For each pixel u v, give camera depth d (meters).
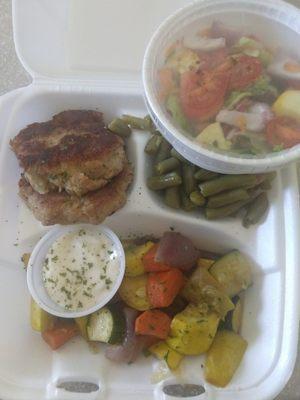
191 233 0.24
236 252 0.23
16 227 0.23
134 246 0.23
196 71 0.20
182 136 0.19
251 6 0.21
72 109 0.25
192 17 0.21
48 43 0.25
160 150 0.23
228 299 0.22
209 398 0.20
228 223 0.23
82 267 0.22
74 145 0.22
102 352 0.22
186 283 0.22
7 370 0.20
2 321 0.21
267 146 0.19
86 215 0.22
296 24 0.21
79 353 0.22
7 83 0.26
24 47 0.24
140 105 0.25
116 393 0.20
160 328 0.21
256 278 0.23
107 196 0.22
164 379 0.20
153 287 0.22
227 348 0.21
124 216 0.23
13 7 0.24
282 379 0.19
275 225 0.22
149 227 0.24
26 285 0.23
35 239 0.23
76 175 0.22
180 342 0.21
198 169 0.22
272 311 0.21
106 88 0.24
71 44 0.25
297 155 0.19
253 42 0.21
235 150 0.19
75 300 0.22
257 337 0.21
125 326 0.21
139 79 0.24
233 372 0.21
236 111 0.19
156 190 0.23
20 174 0.24
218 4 0.21
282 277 0.21
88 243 0.23
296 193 0.22
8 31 0.28
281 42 0.21
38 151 0.22
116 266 0.22
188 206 0.23
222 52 0.20
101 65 0.25
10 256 0.23
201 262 0.23
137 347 0.21
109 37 0.25
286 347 0.20
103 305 0.21
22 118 0.24
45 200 0.22
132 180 0.23
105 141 0.23
